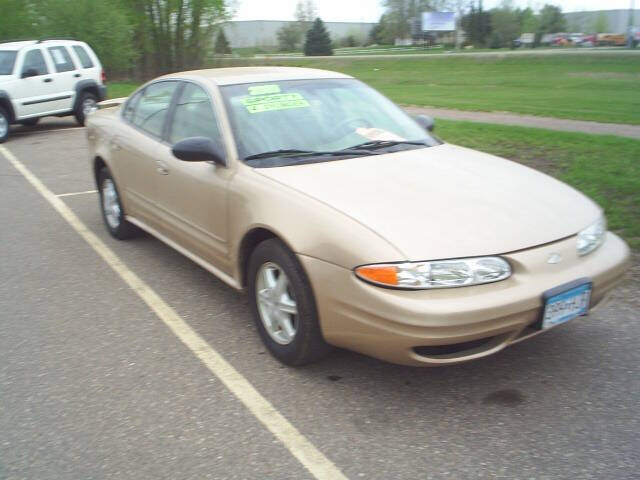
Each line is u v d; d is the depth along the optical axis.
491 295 2.92
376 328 2.95
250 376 3.47
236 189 3.76
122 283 4.89
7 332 4.09
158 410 3.16
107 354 3.76
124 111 5.69
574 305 3.17
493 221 3.16
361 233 3.03
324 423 3.03
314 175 3.62
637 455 2.76
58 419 3.10
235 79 4.52
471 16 84.25
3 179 9.01
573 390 3.29
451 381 3.39
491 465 2.71
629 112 13.79
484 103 16.86
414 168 3.78
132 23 31.83
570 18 92.19
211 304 4.46
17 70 13.17
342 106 4.50
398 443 2.87
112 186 5.83
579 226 3.34
